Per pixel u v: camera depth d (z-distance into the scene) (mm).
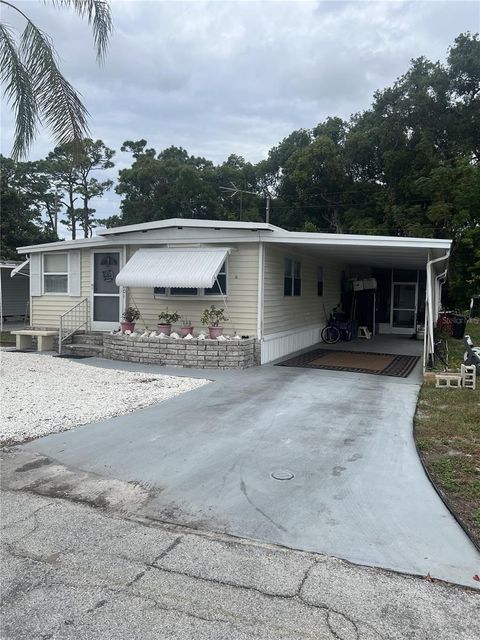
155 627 2662
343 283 18781
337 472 4816
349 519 3873
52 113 9859
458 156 23781
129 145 39531
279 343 12266
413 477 4684
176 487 4492
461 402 7613
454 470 4812
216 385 8766
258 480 4633
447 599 2900
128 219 35750
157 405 7336
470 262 23078
